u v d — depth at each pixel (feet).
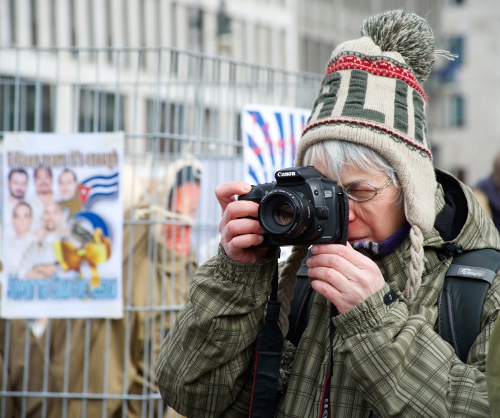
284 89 17.10
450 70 117.91
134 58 53.26
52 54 41.75
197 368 7.55
